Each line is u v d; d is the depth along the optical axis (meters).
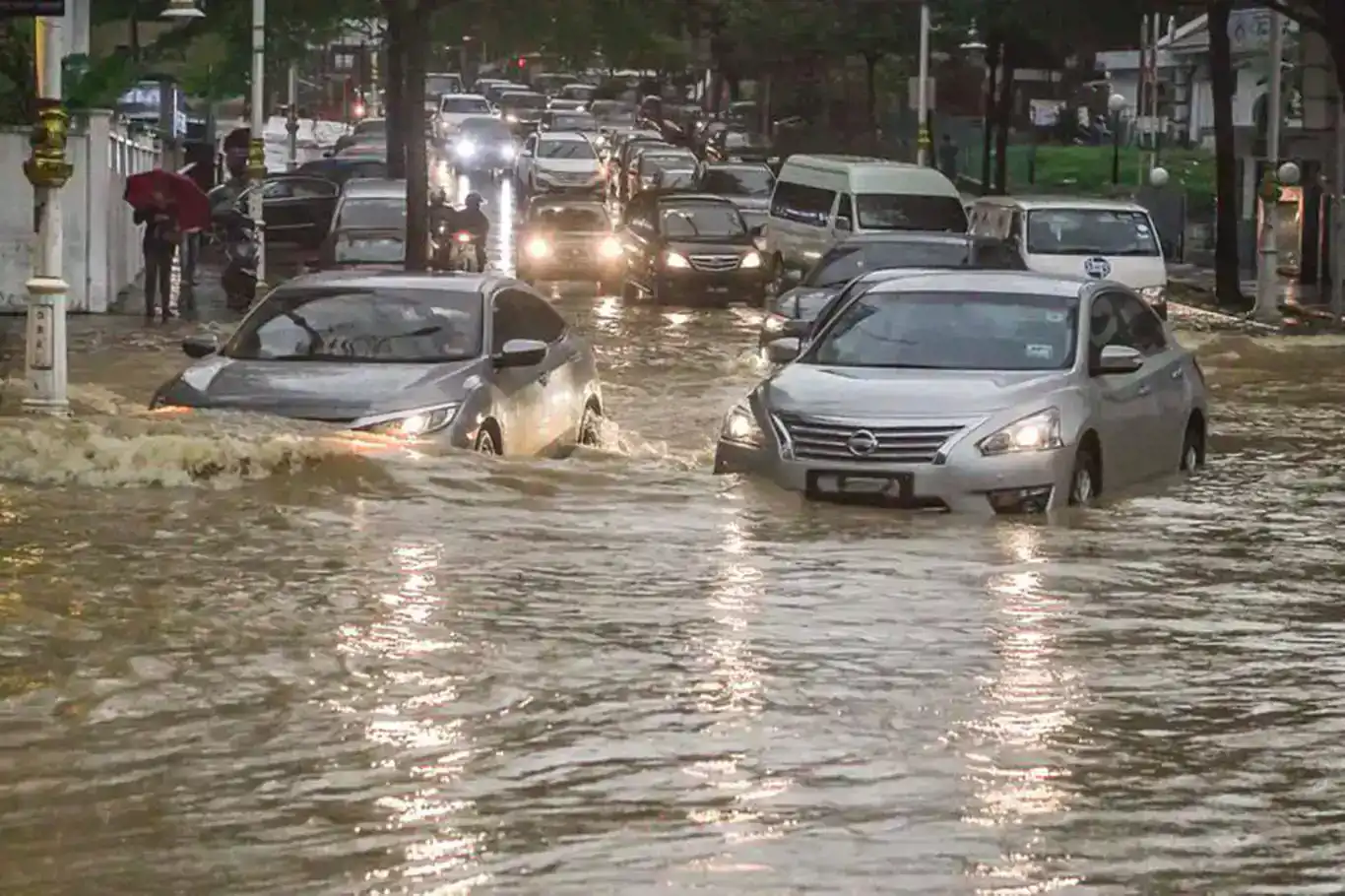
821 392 40.59
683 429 58.84
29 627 28.69
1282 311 110.12
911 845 19.92
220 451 40.22
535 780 21.98
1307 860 19.72
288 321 46.00
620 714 24.70
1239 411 64.06
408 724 24.19
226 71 138.38
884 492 39.12
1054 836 20.30
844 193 108.12
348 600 30.81
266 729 23.89
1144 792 21.91
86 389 62.28
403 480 40.16
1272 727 24.70
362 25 153.50
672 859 19.44
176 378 44.34
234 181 148.25
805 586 32.56
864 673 26.94
